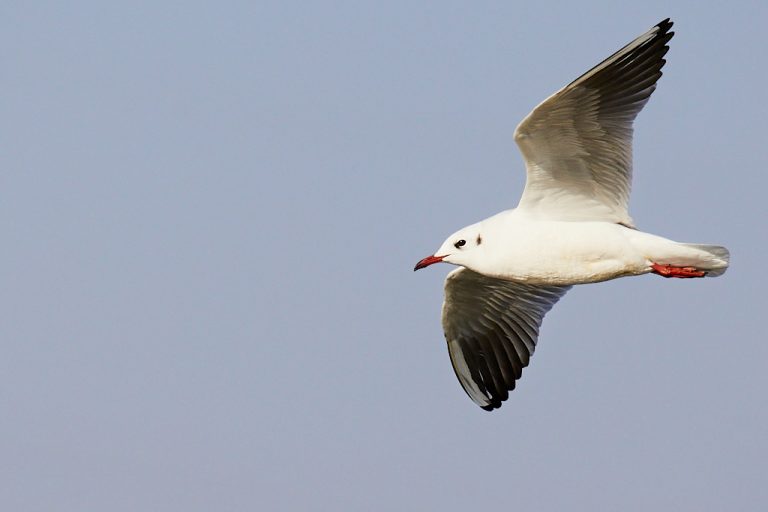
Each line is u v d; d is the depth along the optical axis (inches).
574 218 559.8
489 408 670.5
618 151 544.1
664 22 527.5
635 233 551.5
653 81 542.9
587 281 563.2
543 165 549.3
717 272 546.0
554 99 517.7
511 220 565.0
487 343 667.4
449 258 576.4
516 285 642.8
